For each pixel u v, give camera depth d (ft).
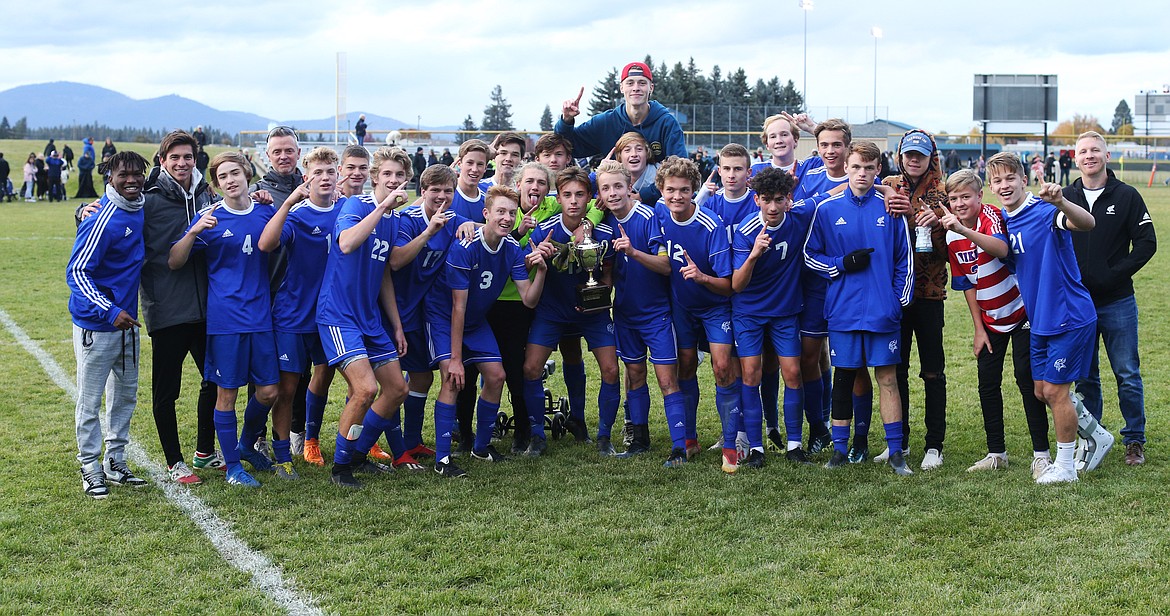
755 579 13.53
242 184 17.22
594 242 18.80
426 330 18.97
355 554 14.62
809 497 16.90
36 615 12.65
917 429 21.52
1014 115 104.63
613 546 14.84
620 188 18.78
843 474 18.15
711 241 18.54
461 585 13.56
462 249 18.16
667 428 21.98
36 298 40.32
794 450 19.20
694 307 19.04
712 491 17.35
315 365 19.10
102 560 14.42
